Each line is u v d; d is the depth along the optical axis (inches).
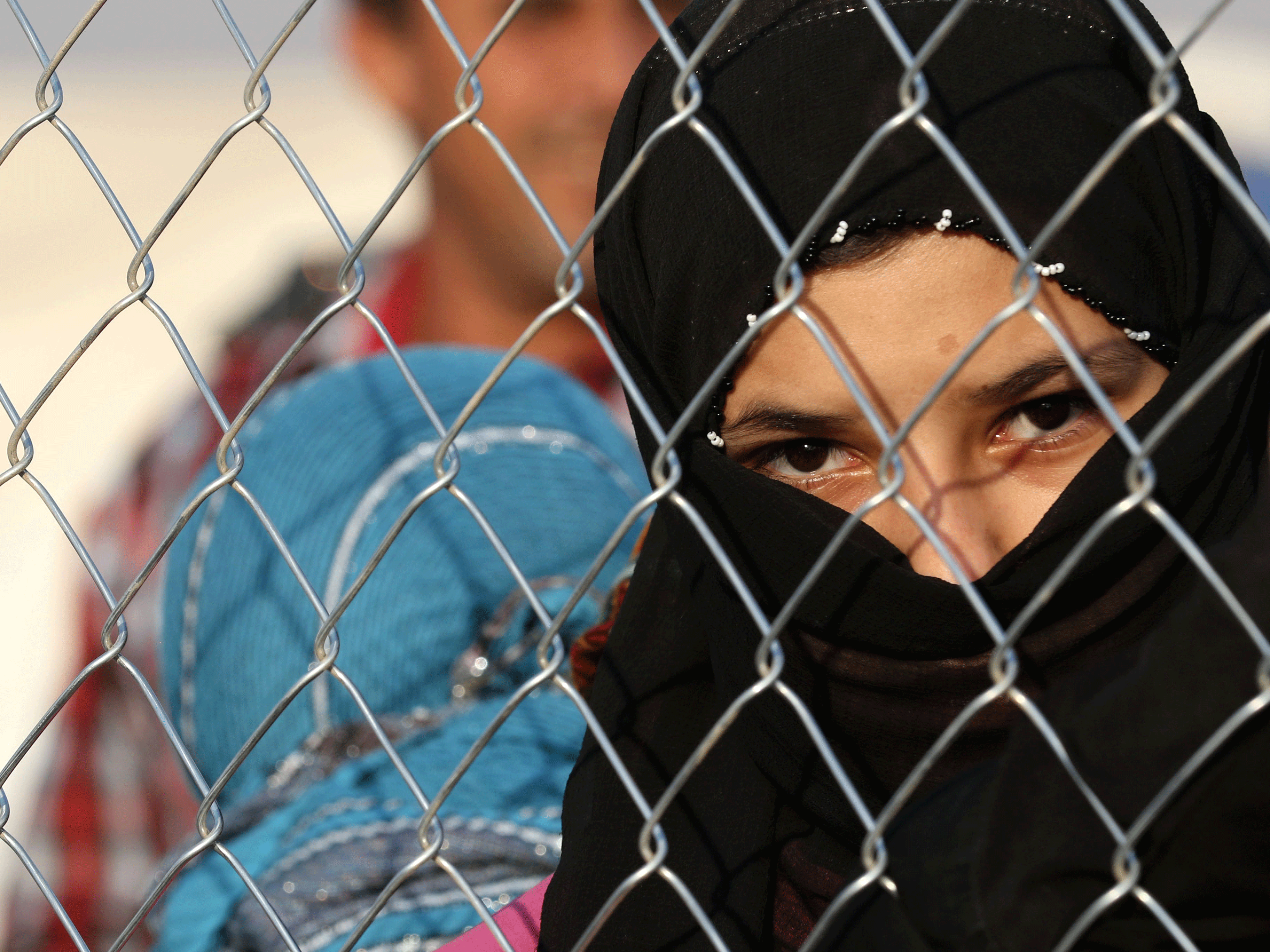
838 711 112.0
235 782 166.4
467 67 88.3
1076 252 104.7
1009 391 105.4
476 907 97.3
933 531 77.9
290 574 167.0
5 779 111.4
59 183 1620.3
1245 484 107.6
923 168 105.2
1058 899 74.5
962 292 104.2
